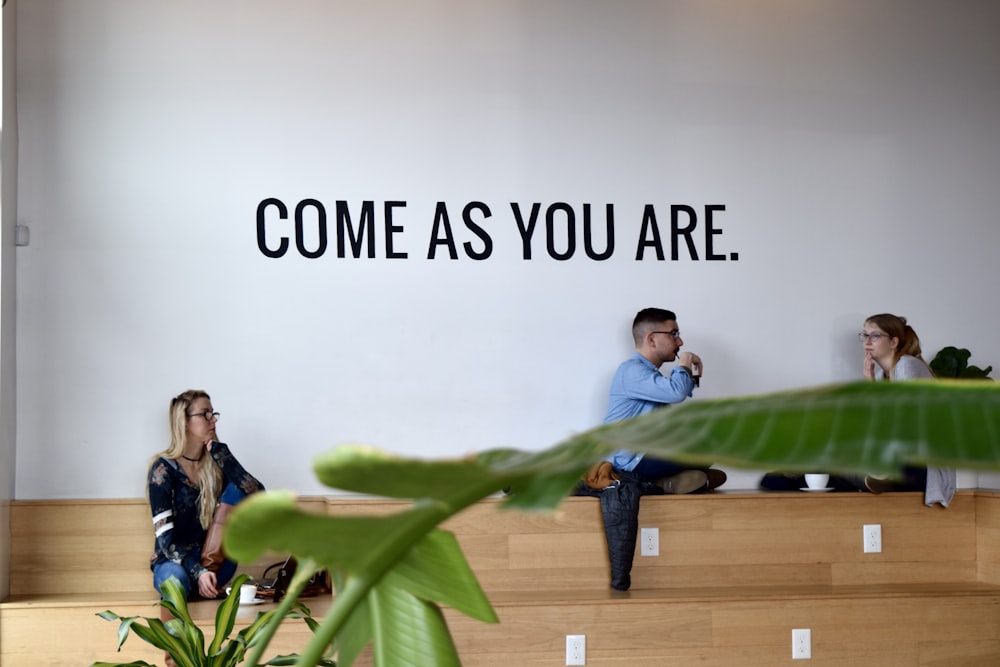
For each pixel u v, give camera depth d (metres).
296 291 5.10
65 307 4.93
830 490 5.17
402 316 5.16
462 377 5.19
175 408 4.68
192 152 5.06
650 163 5.36
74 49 5.00
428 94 5.23
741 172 5.43
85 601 4.38
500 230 5.25
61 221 4.95
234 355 5.04
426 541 0.82
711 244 5.38
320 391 5.09
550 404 5.23
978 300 5.59
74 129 4.98
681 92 5.40
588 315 5.28
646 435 0.44
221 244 5.06
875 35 5.56
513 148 5.27
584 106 5.33
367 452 0.50
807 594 4.68
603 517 4.78
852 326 5.48
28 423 4.86
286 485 5.05
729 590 4.80
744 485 5.27
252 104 5.12
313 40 5.17
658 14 5.39
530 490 0.48
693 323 5.36
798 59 5.50
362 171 5.18
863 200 5.52
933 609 4.73
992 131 5.64
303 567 0.88
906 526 5.09
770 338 5.41
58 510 4.75
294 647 4.29
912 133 5.57
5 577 4.63
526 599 4.53
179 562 4.54
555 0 5.33
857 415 0.40
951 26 5.62
